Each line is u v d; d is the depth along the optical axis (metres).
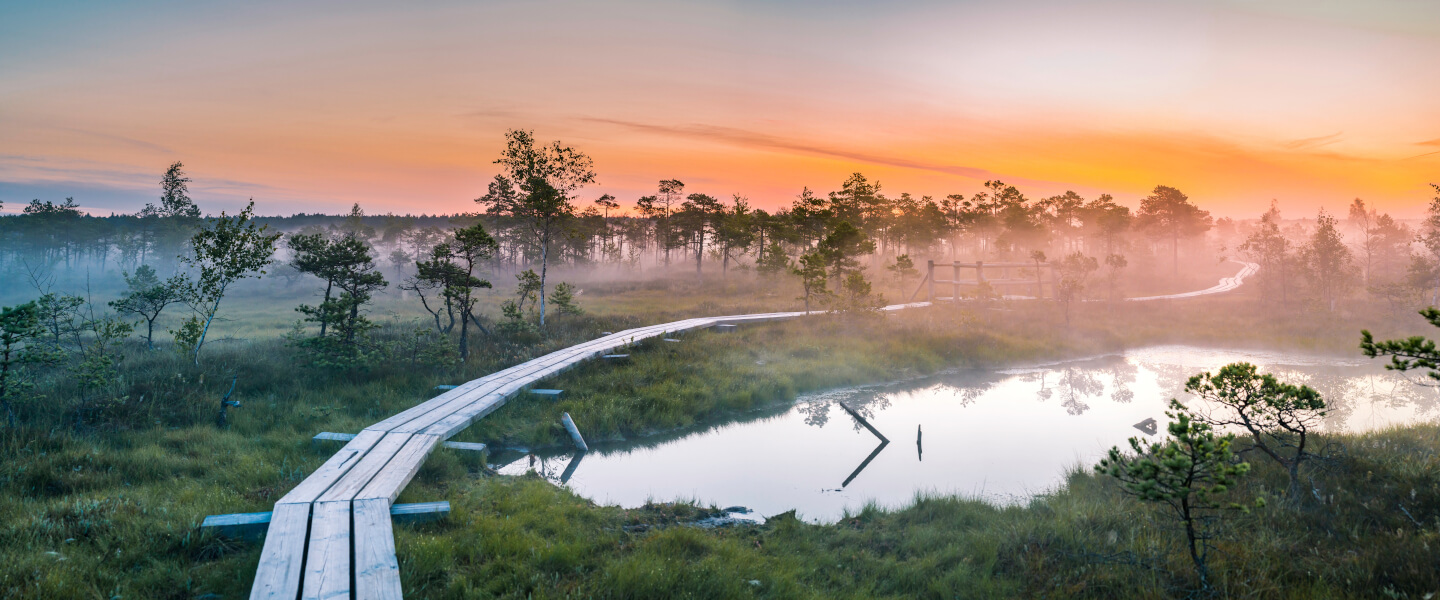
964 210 64.44
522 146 24.75
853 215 55.06
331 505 7.74
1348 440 10.47
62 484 8.57
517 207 26.94
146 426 11.54
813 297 31.84
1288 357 24.69
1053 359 24.83
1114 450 6.47
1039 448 13.74
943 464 12.60
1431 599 5.13
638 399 15.88
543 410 14.73
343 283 17.14
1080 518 8.01
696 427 15.48
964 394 19.38
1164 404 17.92
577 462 12.59
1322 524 7.20
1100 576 6.30
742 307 36.47
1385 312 32.66
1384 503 7.36
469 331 23.20
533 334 22.11
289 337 18.09
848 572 7.32
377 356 16.33
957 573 6.90
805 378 19.75
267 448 10.88
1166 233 74.00
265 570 6.01
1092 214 71.94
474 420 12.98
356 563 6.25
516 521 8.19
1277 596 5.69
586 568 7.05
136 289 36.75
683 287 50.50
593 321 27.17
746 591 6.48
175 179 47.50
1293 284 40.31
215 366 15.29
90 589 5.70
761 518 9.69
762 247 60.66
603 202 69.25
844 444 14.12
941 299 38.03
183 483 9.02
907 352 23.22
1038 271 39.78
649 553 7.30
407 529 7.62
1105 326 31.02
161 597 5.88
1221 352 26.11
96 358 12.71
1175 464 5.64
